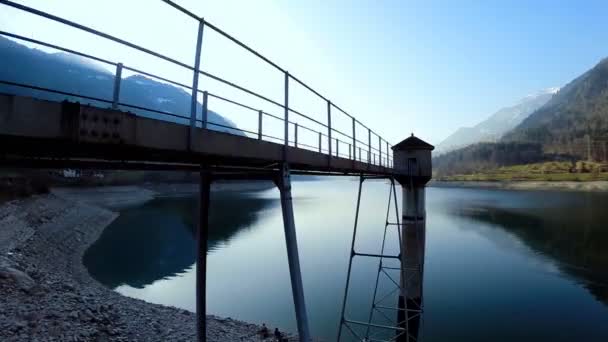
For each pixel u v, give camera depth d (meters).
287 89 7.06
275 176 7.14
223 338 15.58
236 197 112.25
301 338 6.47
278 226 54.09
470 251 36.09
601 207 67.81
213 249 38.31
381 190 172.25
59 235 38.00
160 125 4.33
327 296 23.34
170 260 32.56
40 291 15.65
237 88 5.59
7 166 4.53
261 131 6.56
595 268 30.02
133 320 15.47
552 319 20.16
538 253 35.09
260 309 21.23
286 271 29.36
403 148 21.34
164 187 119.38
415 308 20.05
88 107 3.52
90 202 70.31
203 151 4.99
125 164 6.13
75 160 5.31
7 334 11.30
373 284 25.80
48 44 3.37
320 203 98.00
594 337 17.84
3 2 2.95
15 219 36.16
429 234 45.16
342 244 40.53
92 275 27.30
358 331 18.30
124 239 41.50
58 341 11.77
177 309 18.62
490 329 18.83
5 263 19.12
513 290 24.89
